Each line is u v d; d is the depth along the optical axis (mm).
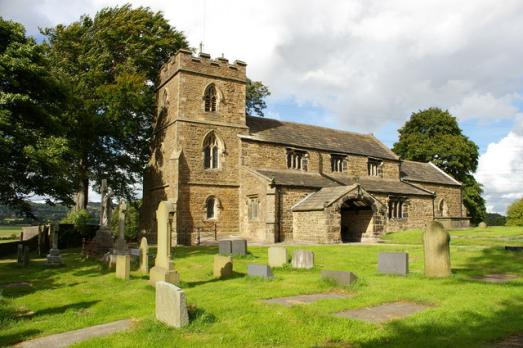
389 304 9758
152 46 38938
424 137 60062
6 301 11680
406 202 39469
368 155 41531
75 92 33969
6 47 24438
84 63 36969
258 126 38188
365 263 17984
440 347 6711
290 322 8234
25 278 17125
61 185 27047
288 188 32375
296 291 11391
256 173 32906
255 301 10125
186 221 32438
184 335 7711
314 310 9008
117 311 10344
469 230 33438
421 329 7641
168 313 8336
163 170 35438
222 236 33750
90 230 36500
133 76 35781
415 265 16938
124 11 39375
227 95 35812
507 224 49906
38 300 12273
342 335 7441
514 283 12172
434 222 13711
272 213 30969
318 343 7176
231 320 8500
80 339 7938
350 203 33562
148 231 37375
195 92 34344
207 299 10672
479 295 10391
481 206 60938
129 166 39031
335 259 19328
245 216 33906
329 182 36094
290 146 36812
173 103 34562
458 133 60781
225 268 15281
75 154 29391
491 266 16188
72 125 33031
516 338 7180
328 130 43875
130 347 7148
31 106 24266
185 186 32781
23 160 24172
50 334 8492
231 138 35375
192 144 33625
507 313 8648
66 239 35188
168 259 13469
